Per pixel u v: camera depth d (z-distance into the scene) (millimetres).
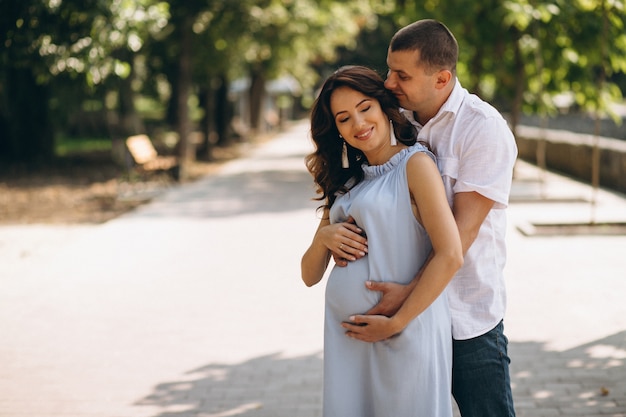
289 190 15156
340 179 2611
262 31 22203
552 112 15156
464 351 2545
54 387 4672
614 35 12508
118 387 4664
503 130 2426
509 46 14734
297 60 30375
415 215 2398
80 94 21859
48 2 9461
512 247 8773
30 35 9664
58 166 21016
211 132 24953
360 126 2404
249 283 7277
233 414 4230
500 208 2482
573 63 13977
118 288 7203
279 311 6293
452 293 2535
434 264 2291
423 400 2404
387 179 2434
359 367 2494
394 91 2479
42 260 8656
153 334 5730
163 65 24031
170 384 4703
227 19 20297
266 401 4414
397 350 2400
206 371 4922
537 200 12492
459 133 2451
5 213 12844
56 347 5461
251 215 11711
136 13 10164
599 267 7645
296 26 23375
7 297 6965
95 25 9734
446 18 13234
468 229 2428
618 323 5738
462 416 2621
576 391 4441
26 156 23031
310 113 2541
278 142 33594
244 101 40281
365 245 2447
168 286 7234
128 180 15117
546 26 13188
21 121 22984
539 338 5434
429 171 2336
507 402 2594
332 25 24141
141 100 61375
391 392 2420
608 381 4578
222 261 8320
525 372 4770
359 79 2404
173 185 16453
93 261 8500
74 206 13594
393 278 2402
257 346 5414
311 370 4910
